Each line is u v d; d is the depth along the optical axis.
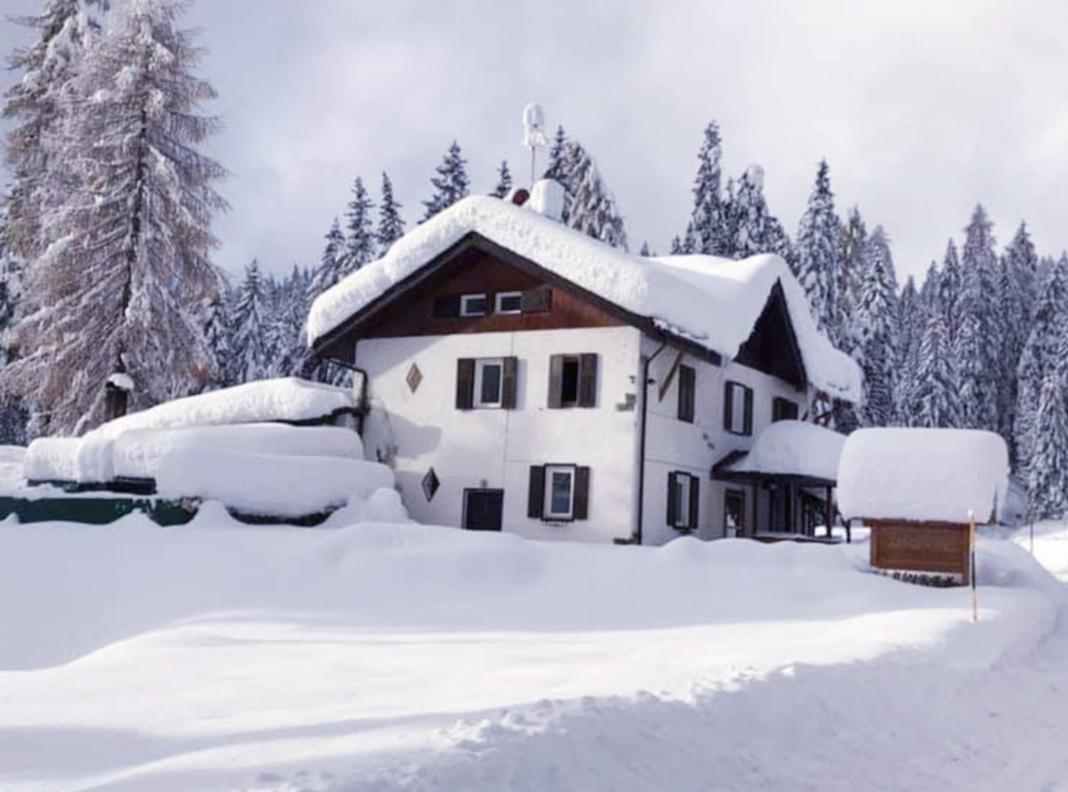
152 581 17.05
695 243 51.38
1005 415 73.06
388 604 16.30
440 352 27.00
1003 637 13.62
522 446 25.27
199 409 28.64
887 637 12.20
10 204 34.88
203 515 21.11
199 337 31.27
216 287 31.23
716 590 17.09
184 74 30.72
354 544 18.80
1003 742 8.55
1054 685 11.55
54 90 33.62
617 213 48.12
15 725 6.50
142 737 6.16
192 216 30.08
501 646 11.20
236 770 5.30
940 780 7.20
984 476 18.53
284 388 28.05
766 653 10.54
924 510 18.67
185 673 8.81
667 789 6.06
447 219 25.94
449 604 16.31
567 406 24.73
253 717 6.73
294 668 9.14
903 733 8.25
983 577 21.70
